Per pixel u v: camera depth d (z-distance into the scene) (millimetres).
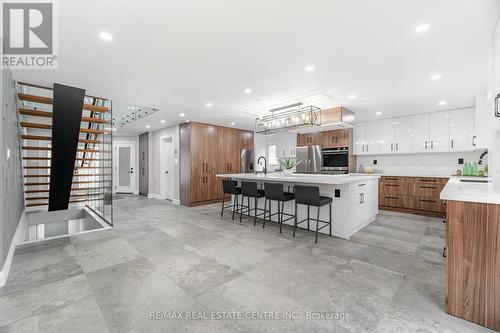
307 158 6332
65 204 4848
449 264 1633
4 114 2346
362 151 5957
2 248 2090
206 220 4422
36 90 3607
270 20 1887
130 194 8586
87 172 6723
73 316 1600
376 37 2121
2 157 2197
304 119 4336
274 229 3771
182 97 3955
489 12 1745
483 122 3736
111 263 2465
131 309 1678
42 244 3064
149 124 6598
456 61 2570
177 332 1442
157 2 1666
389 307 1699
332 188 3447
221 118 5742
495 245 1505
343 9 1746
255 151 7945
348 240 3211
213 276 2174
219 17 1847
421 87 3406
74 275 2199
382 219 4484
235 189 4414
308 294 1871
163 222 4262
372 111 4895
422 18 1838
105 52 2396
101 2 1658
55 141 3646
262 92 3670
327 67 2762
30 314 1623
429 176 5074
